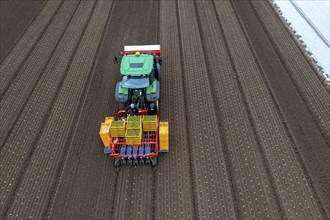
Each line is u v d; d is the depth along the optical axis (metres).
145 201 10.09
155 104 12.60
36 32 18.44
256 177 10.60
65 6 20.84
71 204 10.02
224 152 11.50
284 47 16.55
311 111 12.98
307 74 14.83
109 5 20.80
